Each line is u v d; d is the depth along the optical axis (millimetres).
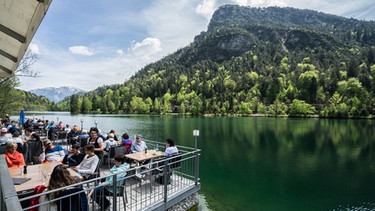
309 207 11234
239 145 27406
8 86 18156
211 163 19016
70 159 6629
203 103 100688
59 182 3752
